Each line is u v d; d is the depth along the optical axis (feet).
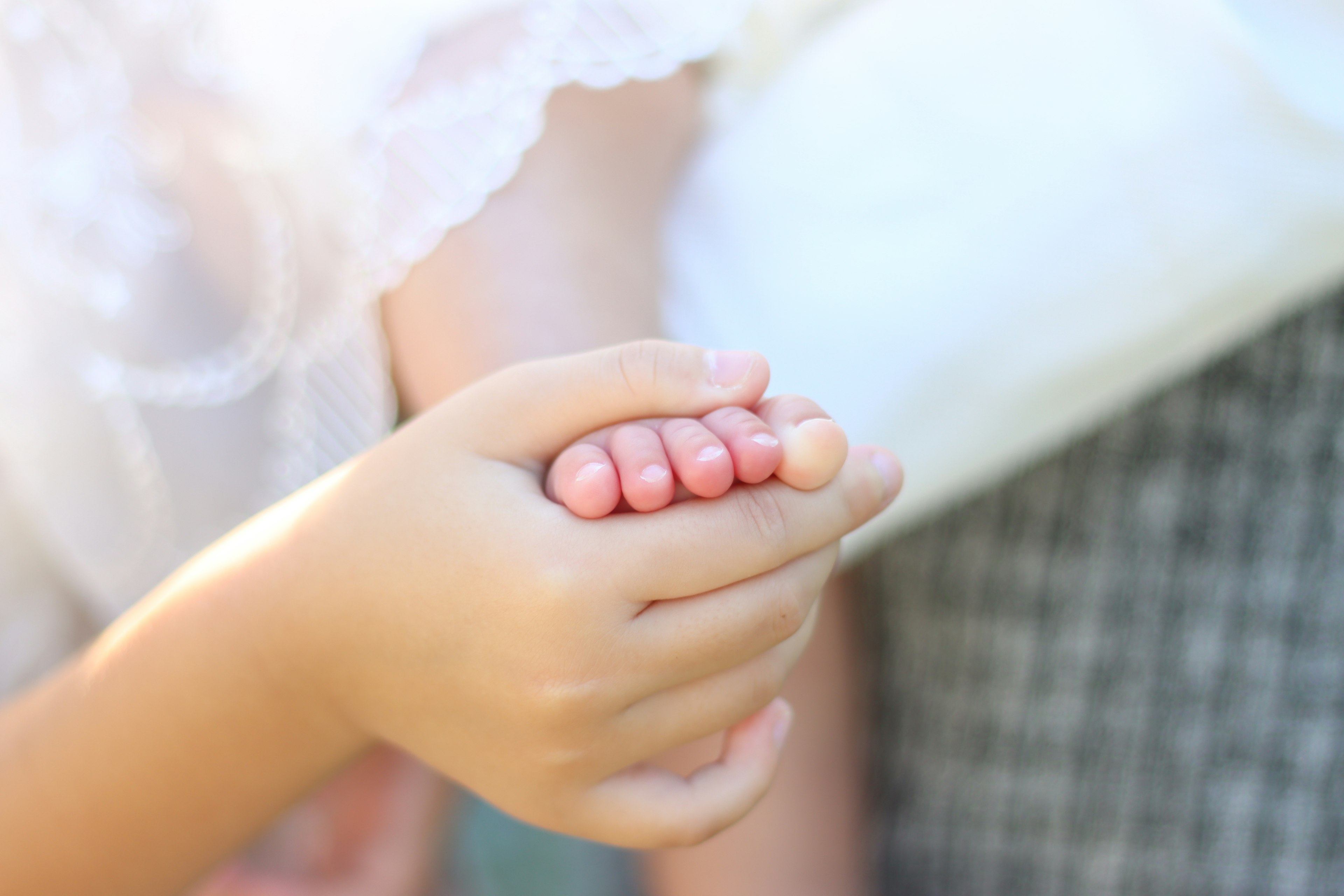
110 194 1.49
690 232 1.48
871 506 1.23
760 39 1.49
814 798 1.52
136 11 1.46
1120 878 1.51
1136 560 1.49
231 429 1.53
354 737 1.27
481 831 2.48
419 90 1.42
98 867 1.29
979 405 1.40
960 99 1.41
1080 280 1.38
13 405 1.51
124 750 1.27
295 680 1.23
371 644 1.21
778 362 1.41
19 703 1.36
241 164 1.47
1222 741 1.49
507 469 1.20
